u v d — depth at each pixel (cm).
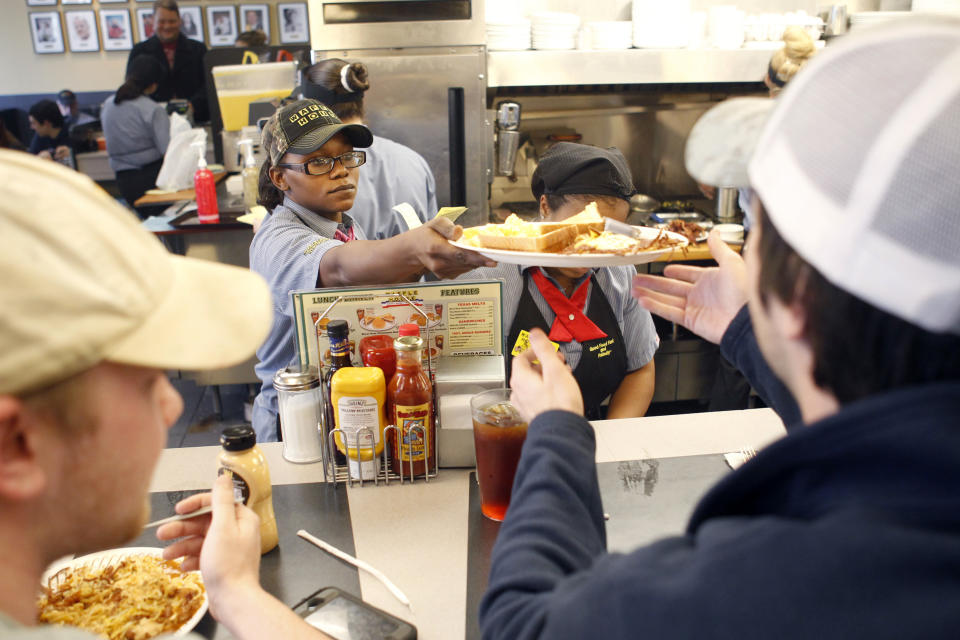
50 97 788
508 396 122
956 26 46
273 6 768
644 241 139
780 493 53
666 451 136
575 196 187
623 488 124
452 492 128
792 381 57
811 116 49
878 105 45
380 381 126
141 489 53
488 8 375
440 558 110
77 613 96
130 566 104
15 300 42
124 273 47
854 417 45
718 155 92
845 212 46
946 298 43
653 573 51
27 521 48
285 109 193
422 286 135
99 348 45
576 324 179
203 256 340
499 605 62
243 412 378
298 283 172
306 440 137
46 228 44
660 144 403
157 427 54
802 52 279
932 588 41
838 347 49
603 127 398
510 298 181
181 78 629
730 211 354
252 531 91
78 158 679
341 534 117
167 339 50
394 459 131
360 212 260
